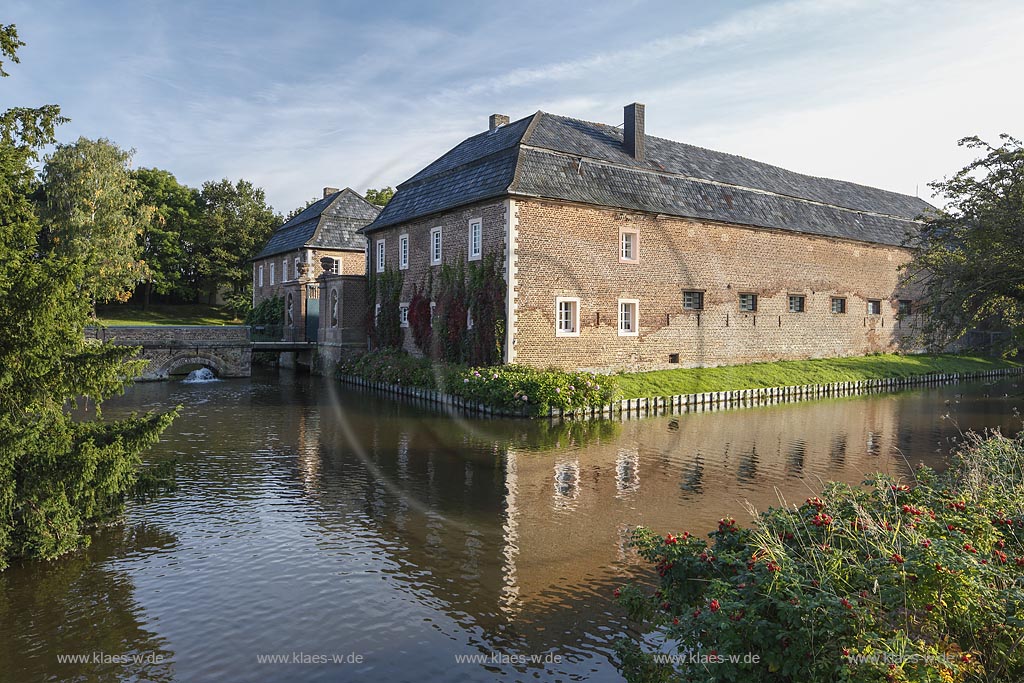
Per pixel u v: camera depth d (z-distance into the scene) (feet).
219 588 23.57
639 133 84.79
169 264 174.50
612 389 65.26
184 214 176.24
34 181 29.89
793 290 95.20
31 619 21.24
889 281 108.27
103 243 107.76
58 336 24.21
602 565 25.68
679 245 82.94
